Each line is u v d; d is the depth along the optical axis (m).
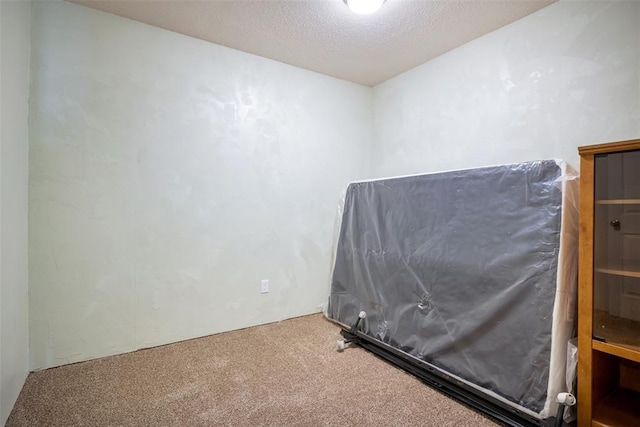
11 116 1.68
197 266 2.62
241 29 2.44
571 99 2.01
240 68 2.78
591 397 1.49
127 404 1.76
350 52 2.78
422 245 2.25
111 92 2.26
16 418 1.63
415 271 2.27
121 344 2.34
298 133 3.11
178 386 1.94
